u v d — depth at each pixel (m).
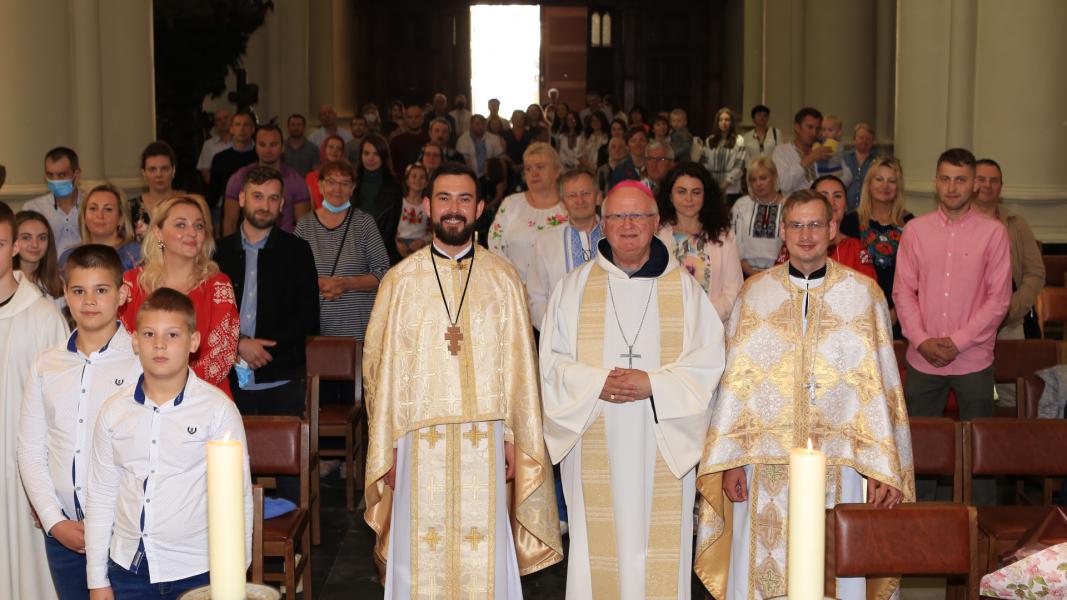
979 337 5.15
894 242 6.16
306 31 19.69
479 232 11.16
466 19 25.14
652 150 8.24
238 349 4.98
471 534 4.04
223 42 11.46
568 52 29.84
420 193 8.45
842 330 3.87
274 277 5.18
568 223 5.55
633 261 4.13
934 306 5.26
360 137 15.42
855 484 3.95
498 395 4.02
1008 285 5.17
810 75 15.75
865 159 9.45
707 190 5.23
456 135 20.42
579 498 4.13
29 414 3.61
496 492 4.06
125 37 9.65
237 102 11.95
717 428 3.91
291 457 4.52
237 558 1.77
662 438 3.98
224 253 5.20
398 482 4.11
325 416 6.10
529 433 4.03
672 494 4.11
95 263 3.54
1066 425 4.33
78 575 3.76
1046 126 8.45
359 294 6.68
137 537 3.31
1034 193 8.45
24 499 3.92
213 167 9.65
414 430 4.02
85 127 9.11
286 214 7.94
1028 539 2.97
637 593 4.08
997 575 2.79
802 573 1.77
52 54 8.16
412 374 4.00
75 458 3.58
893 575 3.27
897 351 5.71
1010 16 8.42
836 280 3.90
